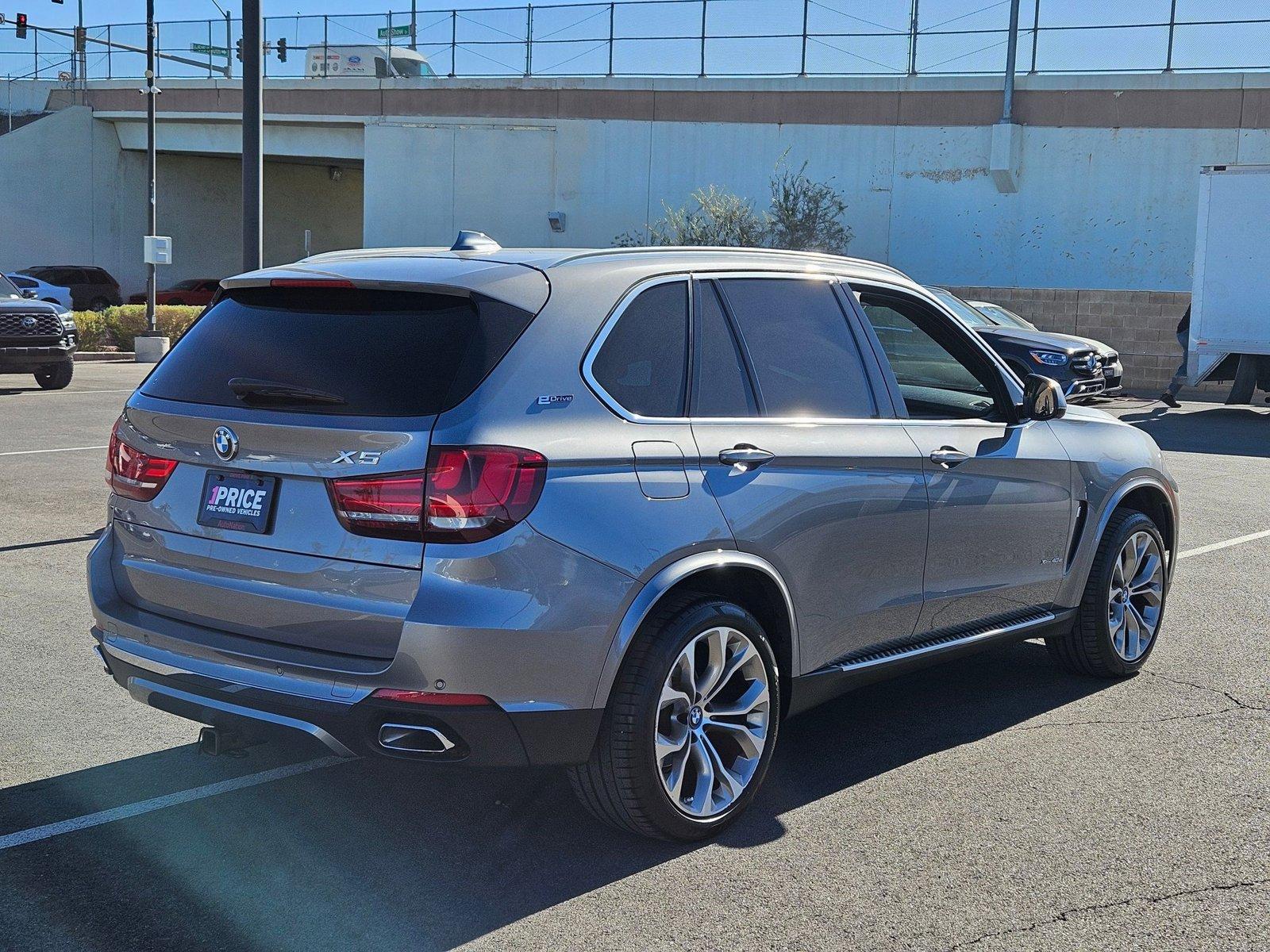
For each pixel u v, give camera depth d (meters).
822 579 4.34
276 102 38.03
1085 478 5.59
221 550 3.82
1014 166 29.38
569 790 4.46
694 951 3.35
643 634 3.83
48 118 44.28
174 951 3.32
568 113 34.06
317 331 3.88
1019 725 5.25
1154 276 28.69
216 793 4.40
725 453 4.02
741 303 4.34
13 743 4.83
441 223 35.81
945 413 5.11
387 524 3.50
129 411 4.17
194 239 47.88
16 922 3.46
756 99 31.94
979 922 3.52
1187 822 4.24
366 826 4.14
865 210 31.11
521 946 3.36
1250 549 9.07
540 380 3.67
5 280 20.28
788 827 4.16
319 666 3.58
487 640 3.46
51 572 7.48
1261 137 27.62
